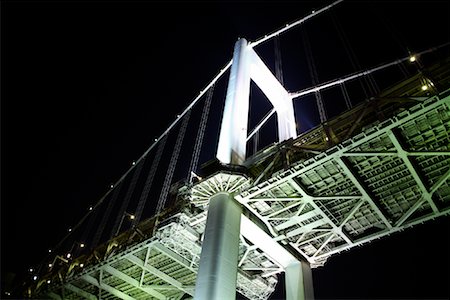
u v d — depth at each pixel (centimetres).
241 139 2759
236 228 2358
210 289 2016
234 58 3372
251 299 3284
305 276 2798
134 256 3241
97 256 3588
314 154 2345
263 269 3100
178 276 3456
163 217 3052
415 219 2580
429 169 2352
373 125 2128
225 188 2458
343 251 2903
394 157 2278
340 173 2402
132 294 3781
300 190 2445
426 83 2075
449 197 2509
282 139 3350
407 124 2081
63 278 3825
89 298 3831
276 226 2733
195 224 2805
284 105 3575
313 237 2823
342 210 2661
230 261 2173
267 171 2505
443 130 2131
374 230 2839
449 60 2072
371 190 2502
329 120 2345
